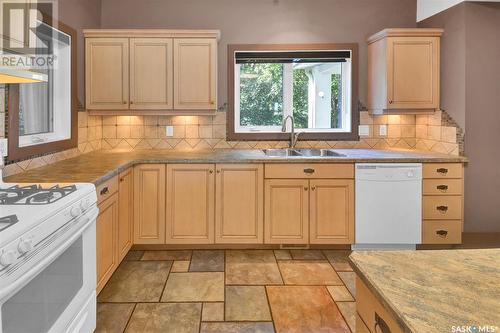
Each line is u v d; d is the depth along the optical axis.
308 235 3.68
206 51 3.91
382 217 3.65
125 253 3.26
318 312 2.58
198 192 3.63
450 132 3.80
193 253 3.66
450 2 3.81
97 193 2.45
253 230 3.68
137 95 3.91
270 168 3.64
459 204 3.65
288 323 2.44
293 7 4.32
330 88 4.57
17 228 1.32
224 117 4.34
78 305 1.85
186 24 4.29
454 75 3.78
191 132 4.33
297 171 3.63
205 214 3.65
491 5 3.65
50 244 1.51
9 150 2.51
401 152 4.01
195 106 3.94
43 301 1.50
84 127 3.85
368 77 4.34
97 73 3.87
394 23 4.37
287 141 4.41
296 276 3.16
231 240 3.68
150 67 3.90
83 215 1.88
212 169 3.62
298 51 4.34
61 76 3.41
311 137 4.40
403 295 0.91
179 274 3.18
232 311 2.59
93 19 4.06
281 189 3.65
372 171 3.62
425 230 3.66
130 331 2.34
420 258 1.17
